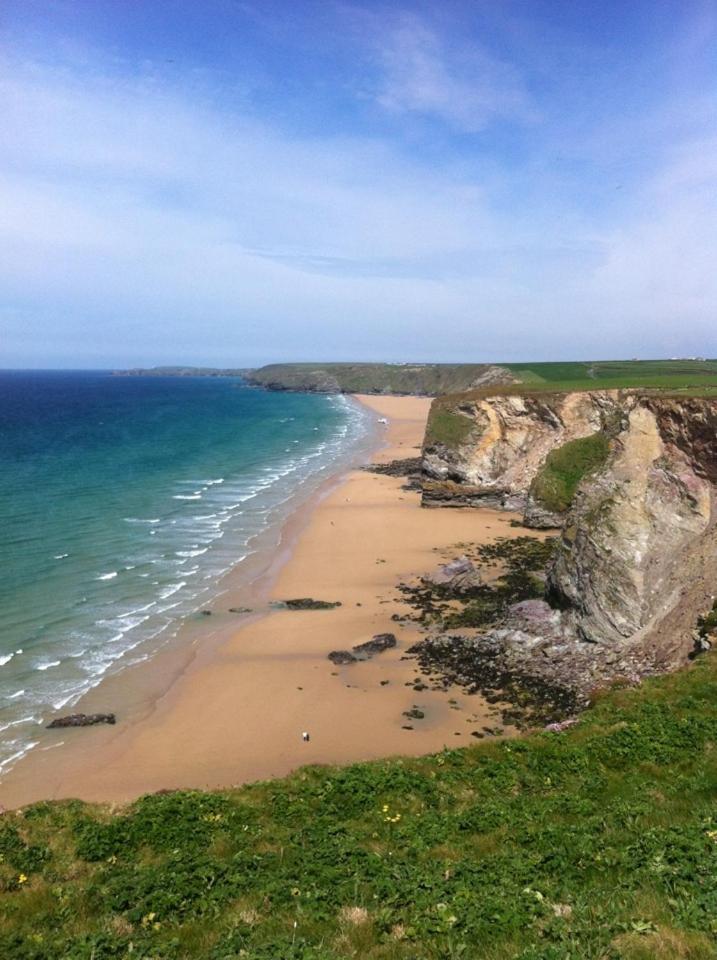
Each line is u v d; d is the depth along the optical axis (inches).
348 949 346.9
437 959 330.6
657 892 374.0
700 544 1174.3
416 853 484.4
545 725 943.0
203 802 604.4
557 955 309.0
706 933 323.9
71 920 421.4
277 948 342.3
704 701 747.4
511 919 353.1
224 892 433.1
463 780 629.9
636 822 499.5
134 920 411.8
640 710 746.8
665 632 1088.2
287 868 460.4
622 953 309.1
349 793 607.8
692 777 583.2
